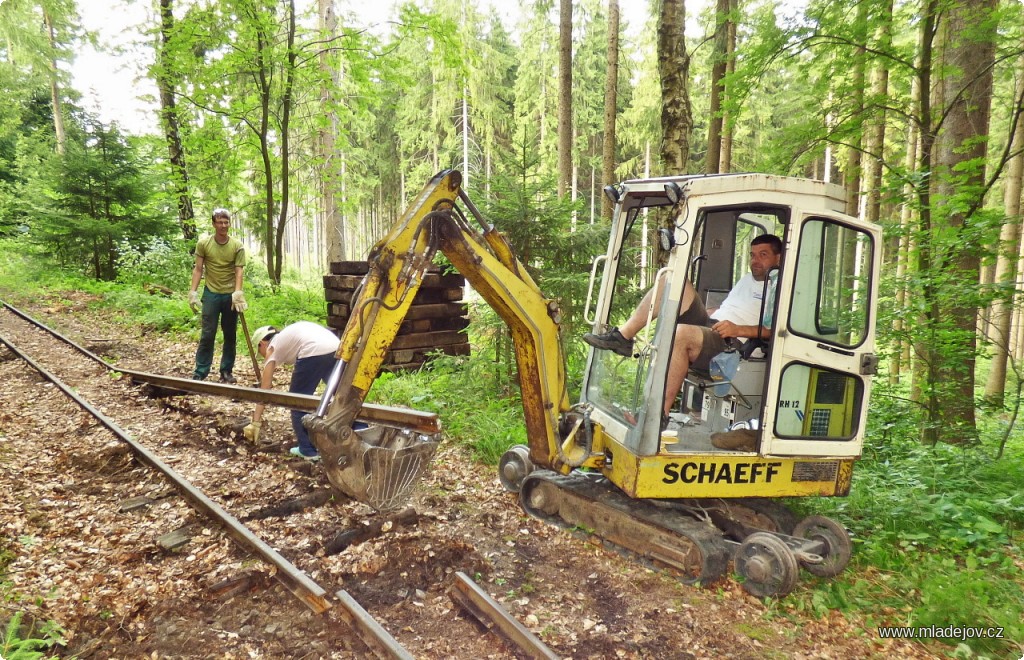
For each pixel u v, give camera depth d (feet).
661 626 11.37
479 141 109.60
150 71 44.47
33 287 50.88
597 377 15.94
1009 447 23.04
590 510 14.79
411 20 43.06
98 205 55.42
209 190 58.44
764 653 10.79
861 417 13.85
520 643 10.34
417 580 12.30
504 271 13.52
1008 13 19.75
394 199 120.37
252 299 43.57
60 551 12.59
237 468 17.42
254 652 9.94
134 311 42.83
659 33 25.11
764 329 14.10
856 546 14.66
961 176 20.33
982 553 14.57
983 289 18.90
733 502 15.65
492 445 19.33
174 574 12.00
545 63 101.45
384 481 12.73
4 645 9.11
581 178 124.26
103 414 21.56
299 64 45.68
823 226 13.14
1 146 80.43
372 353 12.38
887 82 39.47
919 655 10.93
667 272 12.67
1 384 25.11
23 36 78.02
